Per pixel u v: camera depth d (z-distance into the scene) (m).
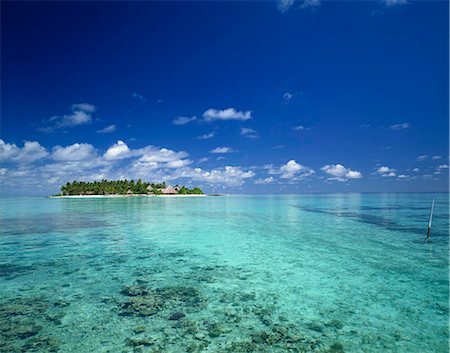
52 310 7.02
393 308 7.20
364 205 48.00
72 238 17.08
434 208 39.81
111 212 37.41
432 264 11.06
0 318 6.59
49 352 5.28
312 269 10.51
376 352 5.32
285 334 5.95
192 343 5.59
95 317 6.66
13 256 12.53
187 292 8.29
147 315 6.79
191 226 22.58
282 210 39.06
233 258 12.17
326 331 6.09
